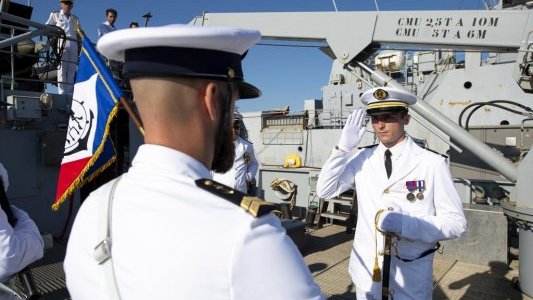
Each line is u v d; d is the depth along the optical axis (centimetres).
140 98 77
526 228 357
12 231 152
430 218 212
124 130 537
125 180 82
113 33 74
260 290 65
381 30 432
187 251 67
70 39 495
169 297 65
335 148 246
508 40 385
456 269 446
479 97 659
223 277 65
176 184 74
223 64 76
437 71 755
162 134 77
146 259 69
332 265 463
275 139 977
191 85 74
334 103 942
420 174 229
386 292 210
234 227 68
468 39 399
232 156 86
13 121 460
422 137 706
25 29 473
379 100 231
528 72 372
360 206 248
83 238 81
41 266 396
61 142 473
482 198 555
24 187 470
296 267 70
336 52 452
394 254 224
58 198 218
